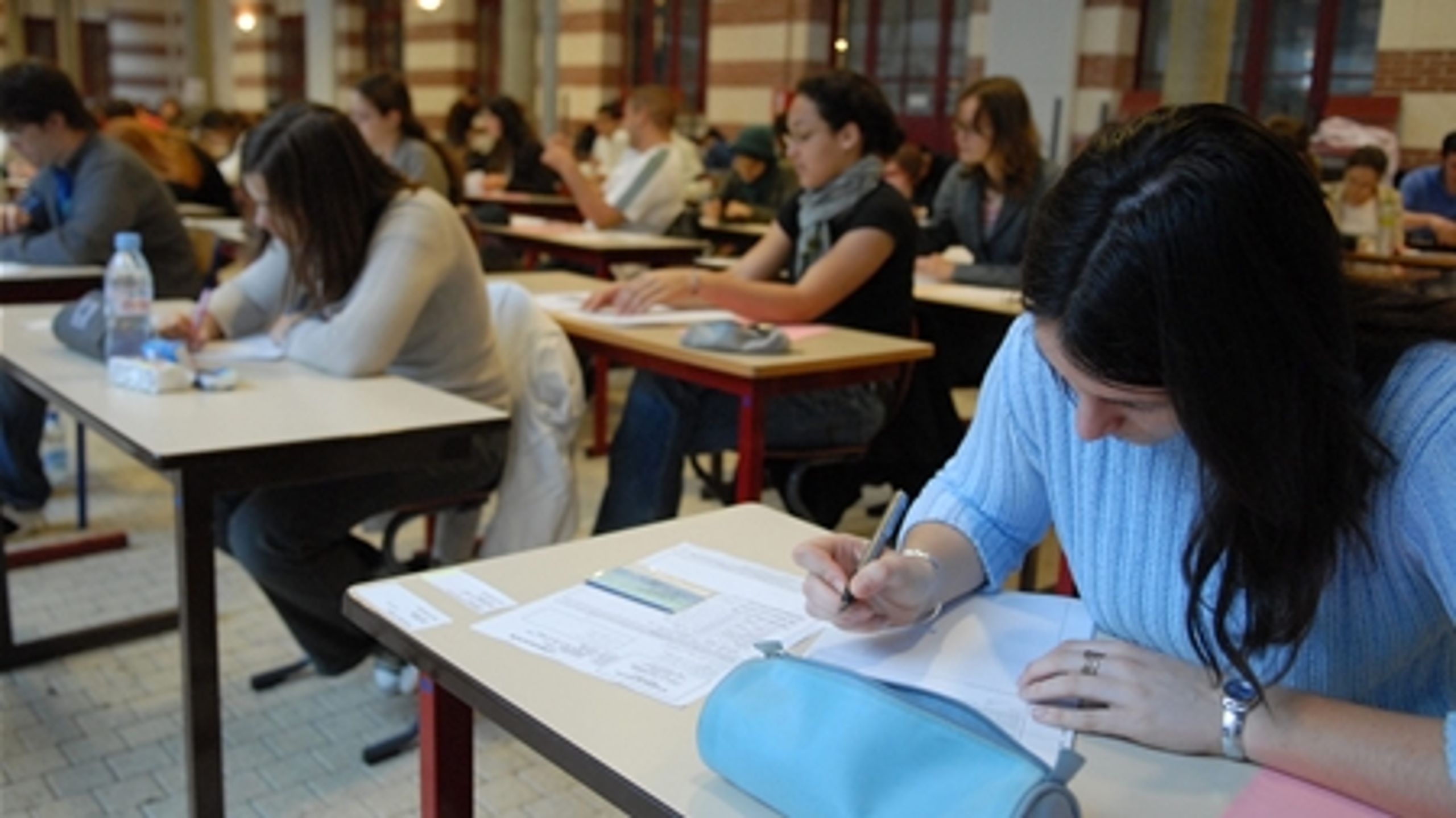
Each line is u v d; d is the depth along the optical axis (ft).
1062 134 24.67
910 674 3.26
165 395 6.14
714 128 29.63
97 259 10.50
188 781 5.57
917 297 10.36
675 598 3.75
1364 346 2.70
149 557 9.64
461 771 3.57
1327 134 20.85
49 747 6.79
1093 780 2.74
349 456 5.56
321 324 6.89
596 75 34.45
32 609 8.54
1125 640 3.40
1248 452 2.44
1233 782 2.74
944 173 18.61
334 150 6.68
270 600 6.89
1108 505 3.27
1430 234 17.79
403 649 3.46
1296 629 2.77
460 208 14.93
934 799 2.38
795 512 8.66
